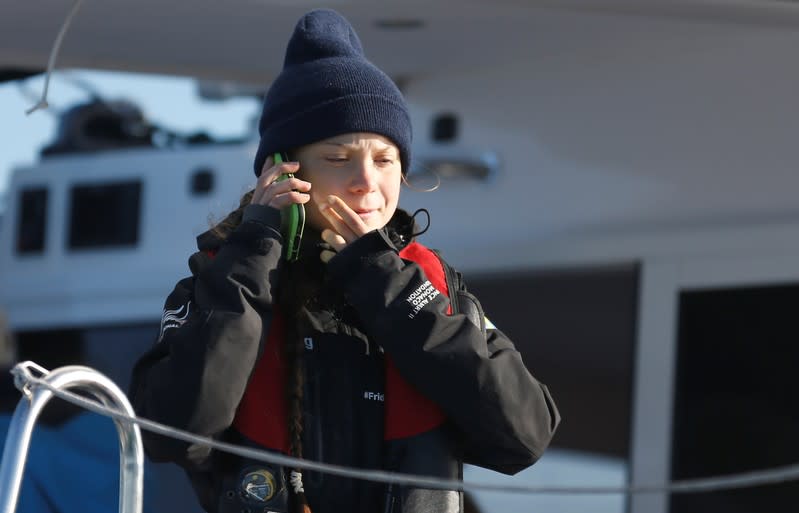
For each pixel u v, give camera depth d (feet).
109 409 26.37
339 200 30.68
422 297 29.66
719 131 54.95
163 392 28.89
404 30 55.47
